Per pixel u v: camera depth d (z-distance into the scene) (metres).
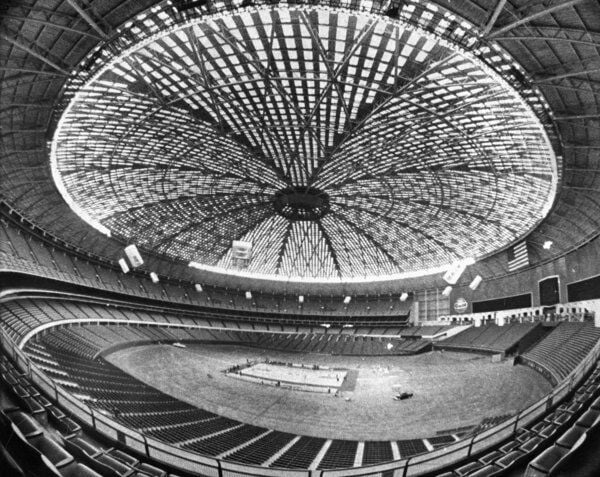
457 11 24.98
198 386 45.25
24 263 48.69
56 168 48.06
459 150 49.22
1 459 3.52
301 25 32.53
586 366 18.52
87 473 5.91
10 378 11.85
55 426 10.98
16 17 21.84
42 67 29.03
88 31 26.64
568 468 4.53
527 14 23.48
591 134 34.28
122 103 40.31
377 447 28.02
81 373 35.34
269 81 38.94
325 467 22.95
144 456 14.02
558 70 27.83
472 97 37.88
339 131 46.62
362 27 32.34
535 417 15.85
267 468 15.49
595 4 21.50
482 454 14.20
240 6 27.00
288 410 38.31
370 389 48.66
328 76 38.62
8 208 48.94
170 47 34.09
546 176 46.53
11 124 34.84
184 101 43.03
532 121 36.66
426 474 13.66
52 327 47.94
